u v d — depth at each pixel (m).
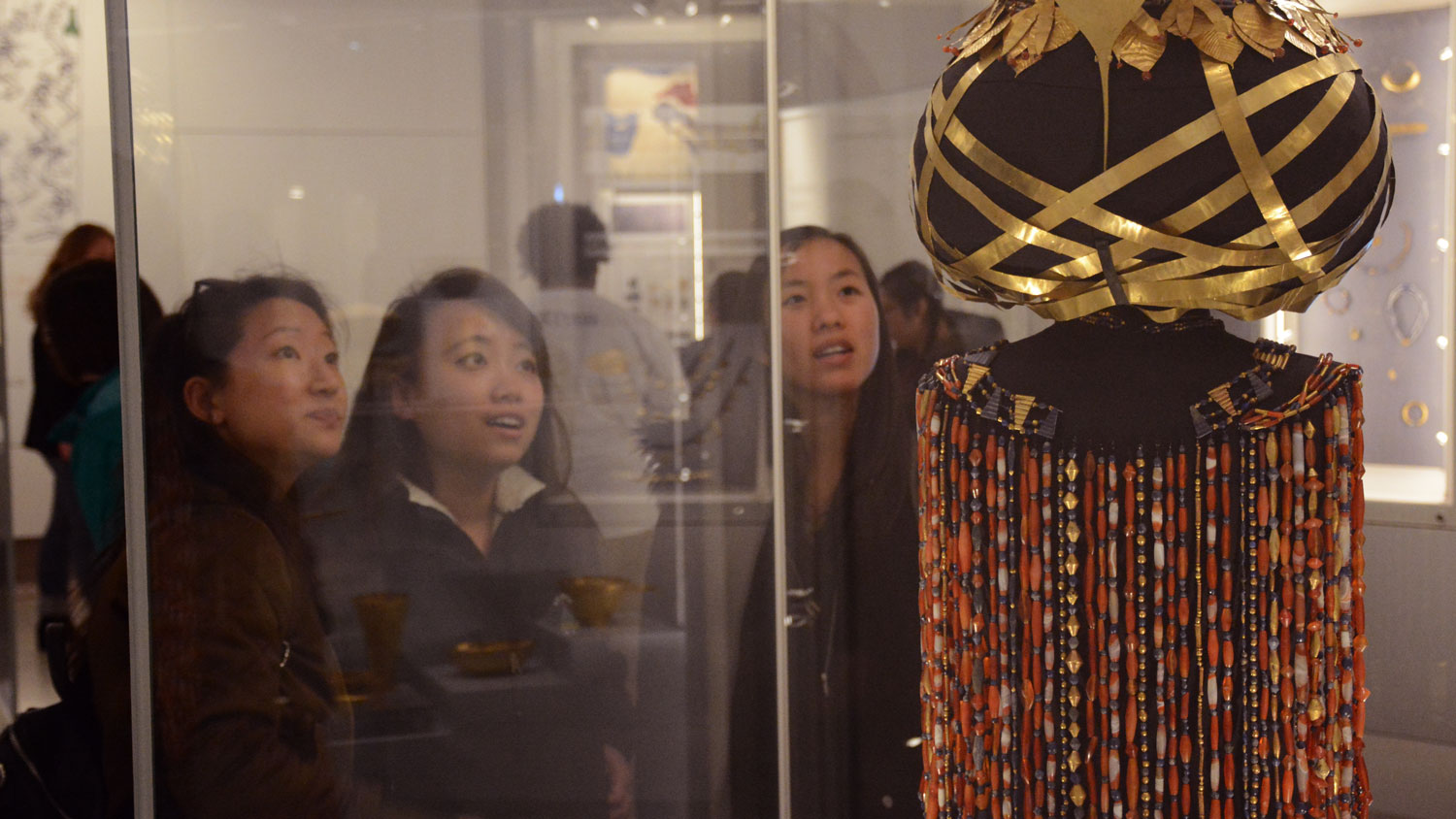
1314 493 0.68
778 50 1.34
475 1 1.33
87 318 1.28
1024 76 0.67
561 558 1.39
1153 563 0.69
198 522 1.31
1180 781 0.70
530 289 1.36
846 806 1.38
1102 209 0.65
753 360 1.38
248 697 1.33
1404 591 1.10
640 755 1.41
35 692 1.28
